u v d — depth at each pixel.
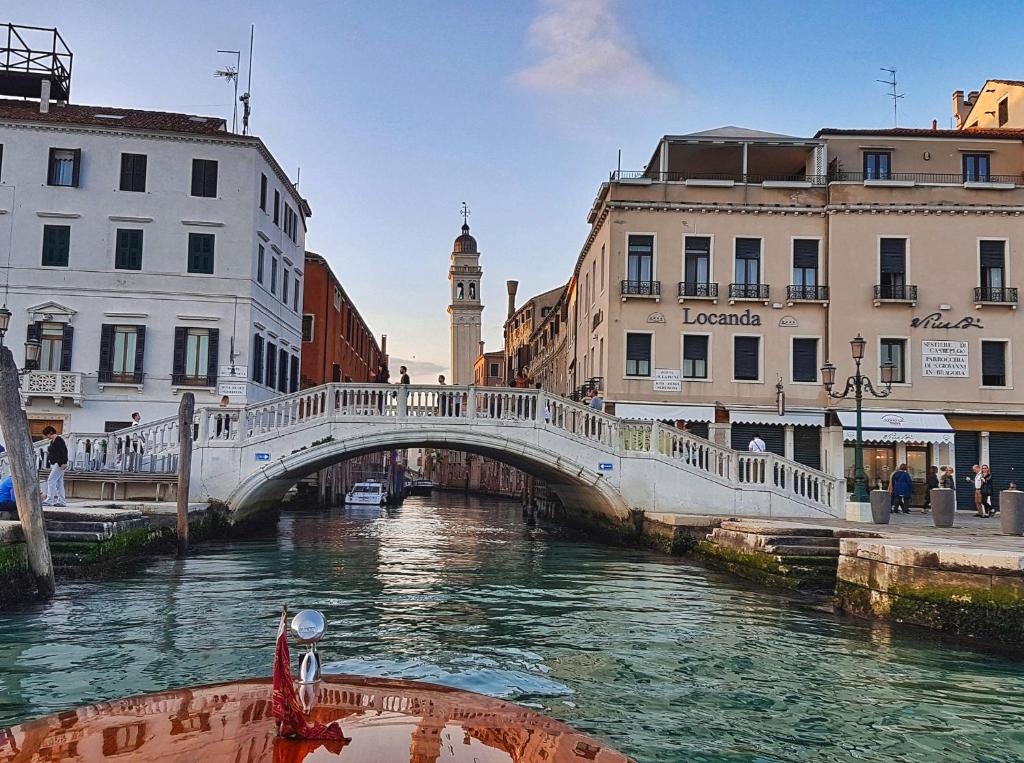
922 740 5.98
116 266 26.84
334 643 8.78
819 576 12.94
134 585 12.42
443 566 16.28
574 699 6.84
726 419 26.25
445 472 89.69
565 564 16.80
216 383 26.88
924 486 26.83
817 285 26.97
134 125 27.20
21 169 26.66
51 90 29.83
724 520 17.31
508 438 20.16
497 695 6.89
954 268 26.97
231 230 27.55
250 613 10.28
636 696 6.95
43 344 26.50
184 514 16.20
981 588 9.08
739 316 26.78
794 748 5.80
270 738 2.90
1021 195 27.08
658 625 10.01
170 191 27.27
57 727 3.03
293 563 16.06
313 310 39.16
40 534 10.65
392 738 2.96
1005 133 28.00
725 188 27.08
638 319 26.70
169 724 3.05
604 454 20.31
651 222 26.94
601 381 27.66
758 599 12.07
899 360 26.89
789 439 26.45
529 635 9.35
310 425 19.78
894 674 7.71
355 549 19.48
